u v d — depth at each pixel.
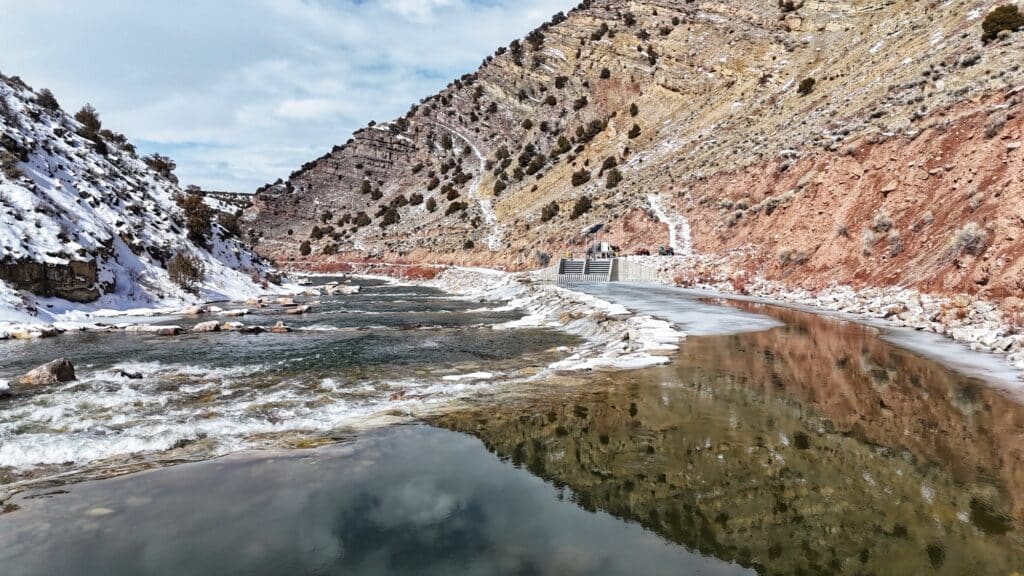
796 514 5.15
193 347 18.41
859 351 13.85
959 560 4.25
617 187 67.44
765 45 80.12
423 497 5.71
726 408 8.90
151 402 10.65
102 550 4.61
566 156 91.94
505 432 7.97
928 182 25.05
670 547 4.61
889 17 62.59
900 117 31.39
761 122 59.09
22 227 26.70
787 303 26.28
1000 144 21.64
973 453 6.70
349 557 4.49
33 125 39.88
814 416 8.40
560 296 30.44
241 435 8.16
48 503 5.62
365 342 19.48
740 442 7.25
